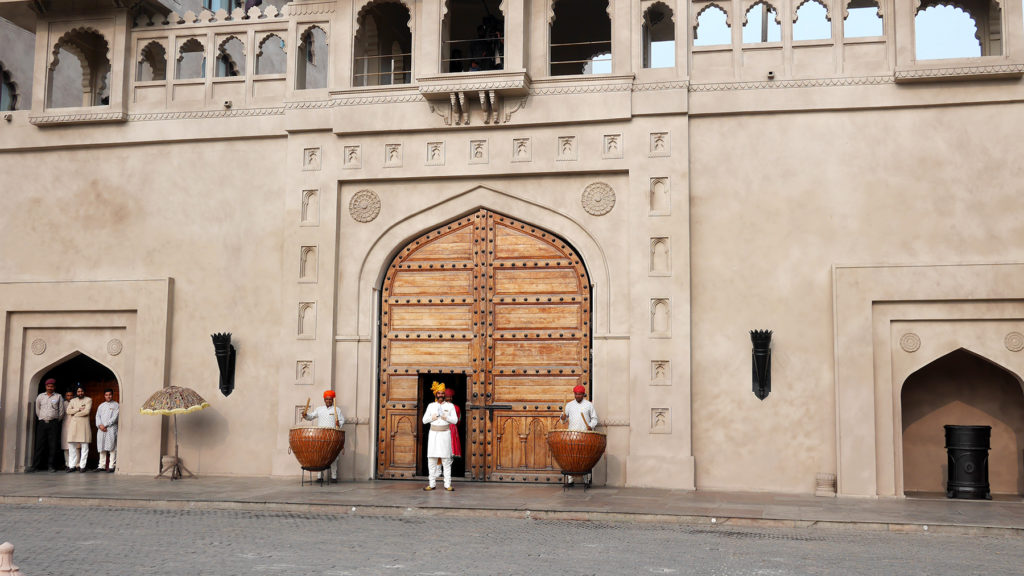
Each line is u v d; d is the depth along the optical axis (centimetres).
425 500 1073
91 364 1559
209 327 1387
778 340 1227
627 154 1283
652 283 1256
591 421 1193
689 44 1288
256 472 1349
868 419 1180
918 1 1231
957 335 1188
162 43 1453
